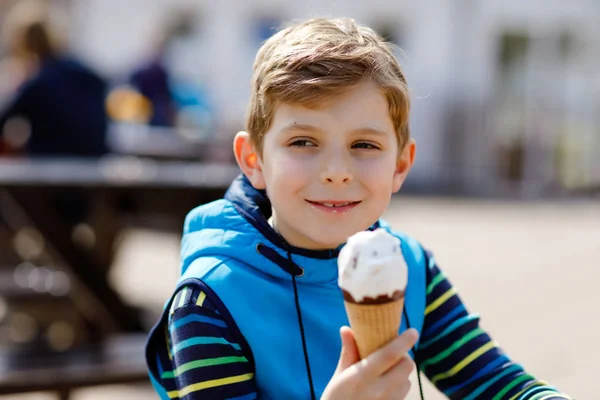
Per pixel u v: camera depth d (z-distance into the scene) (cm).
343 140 136
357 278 109
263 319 140
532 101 1104
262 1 1123
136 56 1144
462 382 157
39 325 396
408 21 1070
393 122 142
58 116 432
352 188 137
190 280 142
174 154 569
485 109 1073
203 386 133
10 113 430
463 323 161
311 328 143
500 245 722
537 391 149
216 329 137
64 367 263
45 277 410
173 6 1138
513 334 447
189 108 790
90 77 445
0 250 428
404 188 1087
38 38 449
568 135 1128
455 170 1085
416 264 161
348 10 1091
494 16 1057
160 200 375
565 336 444
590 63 1120
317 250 146
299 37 145
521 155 1111
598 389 359
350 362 117
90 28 1154
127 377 262
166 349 153
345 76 134
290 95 135
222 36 1134
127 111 692
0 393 246
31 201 344
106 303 375
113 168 397
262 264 144
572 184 1136
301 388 139
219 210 154
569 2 1086
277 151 140
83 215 385
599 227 853
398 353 111
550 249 714
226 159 610
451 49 1053
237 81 1136
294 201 138
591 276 604
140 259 648
